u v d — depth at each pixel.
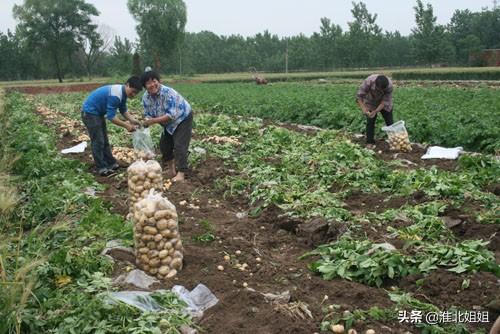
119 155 12.10
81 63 88.06
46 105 28.05
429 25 79.12
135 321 4.46
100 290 4.99
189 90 37.38
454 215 7.42
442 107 18.53
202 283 5.48
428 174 8.92
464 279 5.38
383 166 10.59
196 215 7.92
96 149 10.58
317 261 5.95
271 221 7.71
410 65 89.62
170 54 77.62
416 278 5.52
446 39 80.81
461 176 9.05
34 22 73.25
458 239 6.81
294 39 96.56
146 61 77.62
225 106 24.39
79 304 4.68
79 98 32.12
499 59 73.38
